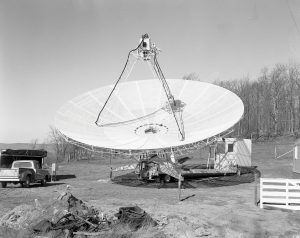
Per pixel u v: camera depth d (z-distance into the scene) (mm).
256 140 84938
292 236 16312
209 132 28875
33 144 83375
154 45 29453
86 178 42469
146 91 36344
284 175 42094
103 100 35375
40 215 17812
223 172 38406
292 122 94562
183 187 32844
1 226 16859
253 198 26688
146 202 24516
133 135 31594
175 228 16953
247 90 103000
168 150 28859
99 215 17094
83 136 30766
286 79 99625
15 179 32156
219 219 19266
